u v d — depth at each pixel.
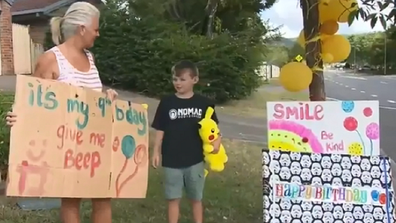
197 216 4.95
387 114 16.06
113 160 3.99
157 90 16.56
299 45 4.82
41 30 23.05
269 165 4.16
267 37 18.25
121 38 17.09
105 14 17.39
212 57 16.56
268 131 4.37
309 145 4.33
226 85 16.80
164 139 4.84
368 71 56.88
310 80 4.54
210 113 4.82
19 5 23.66
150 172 7.41
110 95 3.95
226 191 6.79
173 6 18.53
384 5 4.09
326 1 4.56
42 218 5.36
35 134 3.38
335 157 4.20
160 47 16.50
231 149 9.77
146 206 5.99
